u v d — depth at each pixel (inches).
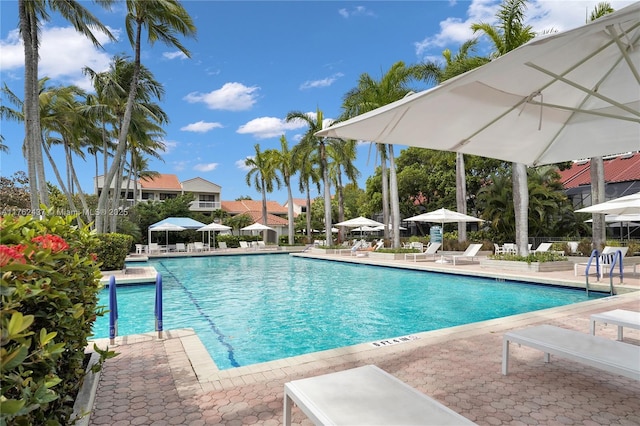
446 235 1055.6
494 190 987.9
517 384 148.4
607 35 95.7
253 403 136.2
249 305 379.2
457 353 184.9
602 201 588.7
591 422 119.5
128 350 196.5
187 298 422.0
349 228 1803.6
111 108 911.7
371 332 279.4
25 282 75.7
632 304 284.0
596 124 140.5
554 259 516.4
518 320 243.8
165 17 676.1
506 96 118.0
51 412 96.7
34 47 575.5
